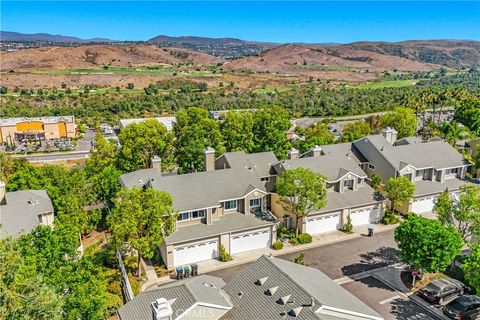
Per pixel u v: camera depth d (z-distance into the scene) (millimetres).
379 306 30172
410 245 30828
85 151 93312
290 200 41344
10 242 19406
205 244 37281
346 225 43656
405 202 46969
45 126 105750
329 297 22531
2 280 17984
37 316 17953
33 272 20891
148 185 40281
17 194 39906
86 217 43062
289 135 93625
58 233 27516
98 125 114312
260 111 69750
